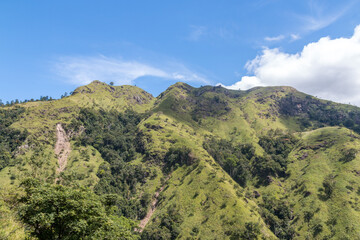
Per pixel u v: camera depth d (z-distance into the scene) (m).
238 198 140.75
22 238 23.81
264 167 199.50
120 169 191.38
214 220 126.25
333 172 168.12
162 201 155.75
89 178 172.62
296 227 137.12
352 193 141.62
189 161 186.00
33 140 196.12
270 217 137.38
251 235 111.94
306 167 190.62
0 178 145.75
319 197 150.00
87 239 27.89
